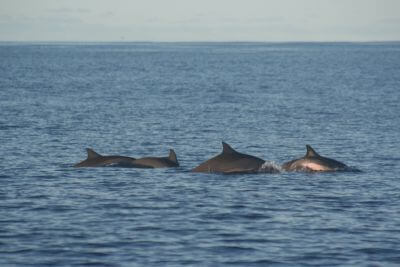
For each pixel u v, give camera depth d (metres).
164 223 66.81
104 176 91.75
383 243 60.34
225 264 54.88
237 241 60.91
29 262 54.97
